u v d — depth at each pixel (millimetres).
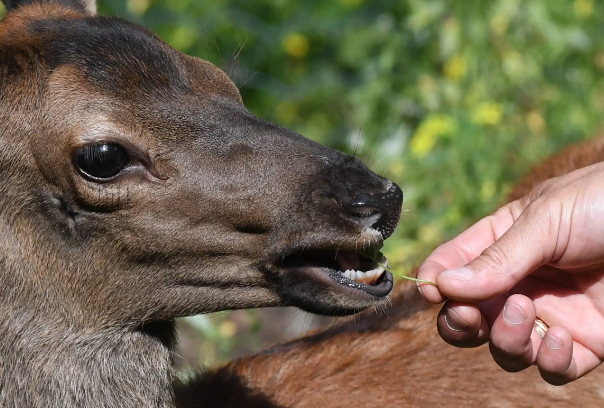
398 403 10703
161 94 9133
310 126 18984
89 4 10500
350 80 19672
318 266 9055
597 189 8203
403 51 18094
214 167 9008
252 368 11250
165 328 9992
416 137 16016
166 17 19578
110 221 9070
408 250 14555
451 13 17594
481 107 16109
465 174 15281
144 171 9000
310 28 19781
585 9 17984
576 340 8742
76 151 8844
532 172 12609
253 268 9180
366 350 11305
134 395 9703
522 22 17422
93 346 9477
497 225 9133
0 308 9250
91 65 9000
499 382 10898
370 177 9008
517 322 8031
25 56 9078
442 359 11125
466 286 8141
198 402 10672
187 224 9062
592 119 16719
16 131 8984
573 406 10742
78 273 9258
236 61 14336
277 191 8953
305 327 15828
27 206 9117
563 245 8312
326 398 10750
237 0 20000
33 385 9320
